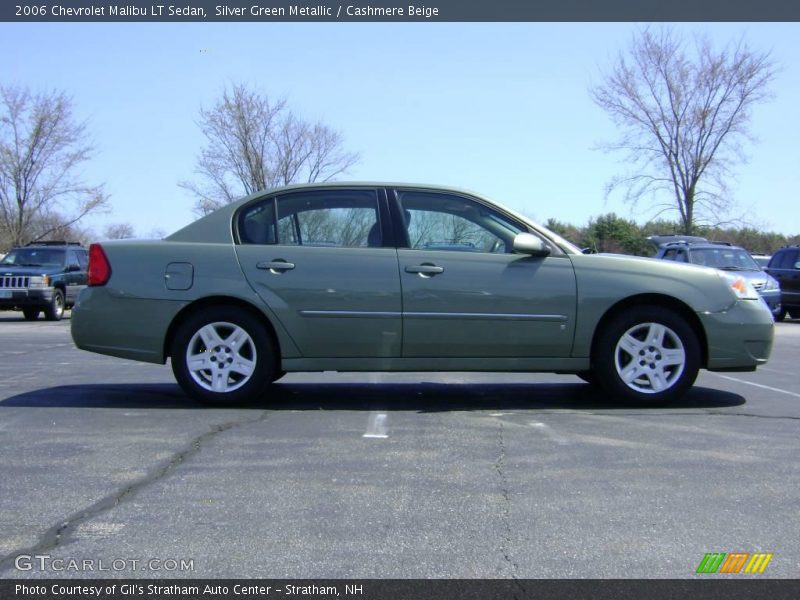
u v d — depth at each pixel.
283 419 5.80
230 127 28.70
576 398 6.73
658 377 6.22
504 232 6.27
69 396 6.75
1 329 15.11
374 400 6.63
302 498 4.04
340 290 6.07
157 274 6.15
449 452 4.88
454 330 6.07
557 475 4.42
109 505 3.92
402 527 3.67
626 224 37.72
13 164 31.41
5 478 4.33
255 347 6.16
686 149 31.80
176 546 3.45
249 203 6.34
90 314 6.19
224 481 4.30
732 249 17.48
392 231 6.22
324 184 6.38
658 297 6.19
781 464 4.64
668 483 4.29
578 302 6.09
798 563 3.32
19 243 31.73
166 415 5.93
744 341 6.19
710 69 31.12
